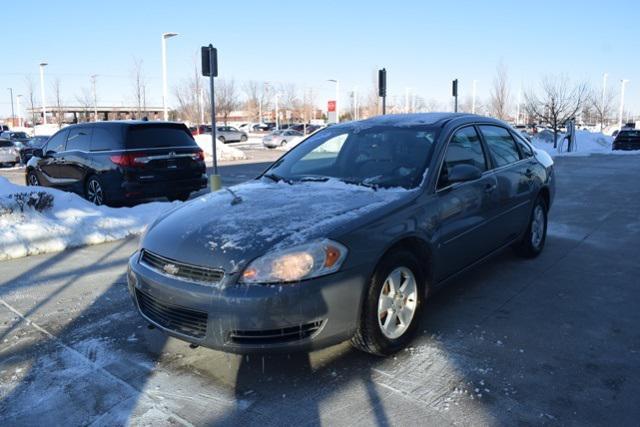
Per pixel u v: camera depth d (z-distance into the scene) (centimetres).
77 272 573
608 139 3575
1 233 646
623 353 360
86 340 397
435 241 390
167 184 981
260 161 2306
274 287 303
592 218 814
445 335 391
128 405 309
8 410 308
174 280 326
